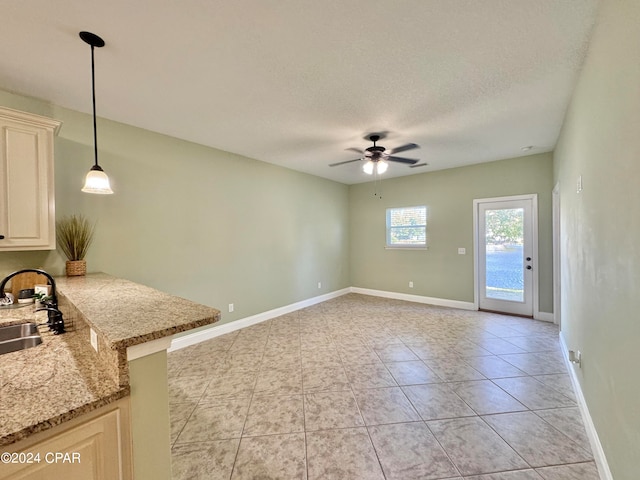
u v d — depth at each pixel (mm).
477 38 1744
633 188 1158
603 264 1574
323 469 1613
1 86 2254
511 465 1623
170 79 2174
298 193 5129
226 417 2078
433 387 2455
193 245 3553
